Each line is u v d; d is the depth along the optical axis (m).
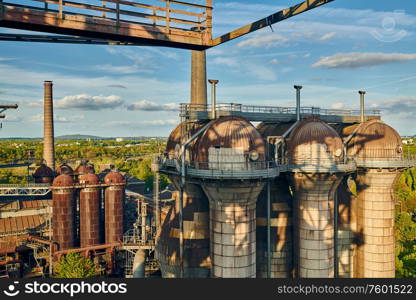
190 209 42.88
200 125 42.53
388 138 47.69
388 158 47.16
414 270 58.19
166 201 81.00
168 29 24.09
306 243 42.69
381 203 48.19
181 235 40.41
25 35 27.70
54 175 90.81
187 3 24.81
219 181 35.81
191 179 38.62
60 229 72.06
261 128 53.06
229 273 37.12
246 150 36.22
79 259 56.28
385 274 48.19
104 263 69.81
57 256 64.38
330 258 42.84
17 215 79.25
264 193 45.66
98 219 76.38
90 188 75.12
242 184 35.72
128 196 107.75
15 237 71.88
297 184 42.88
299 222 43.53
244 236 37.31
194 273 41.47
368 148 47.75
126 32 22.64
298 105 47.31
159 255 45.66
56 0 20.70
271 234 45.06
